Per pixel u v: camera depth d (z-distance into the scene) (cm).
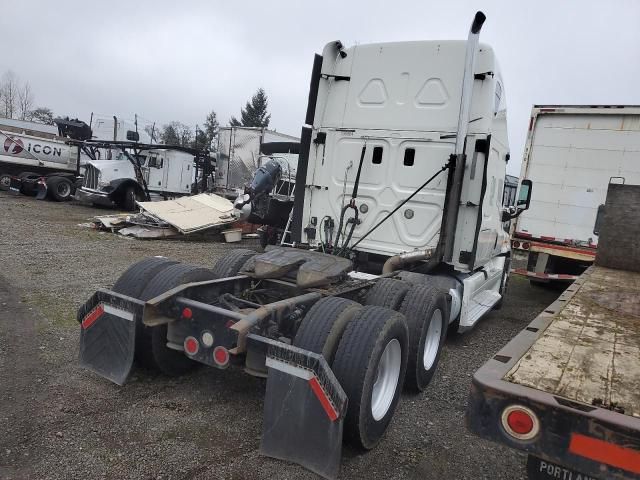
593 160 914
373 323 333
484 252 631
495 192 639
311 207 621
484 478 320
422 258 528
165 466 299
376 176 582
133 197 1894
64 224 1370
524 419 183
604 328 297
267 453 303
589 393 192
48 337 491
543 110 943
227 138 2162
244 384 424
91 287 706
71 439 319
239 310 392
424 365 447
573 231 934
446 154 544
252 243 1401
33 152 2156
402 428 382
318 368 287
